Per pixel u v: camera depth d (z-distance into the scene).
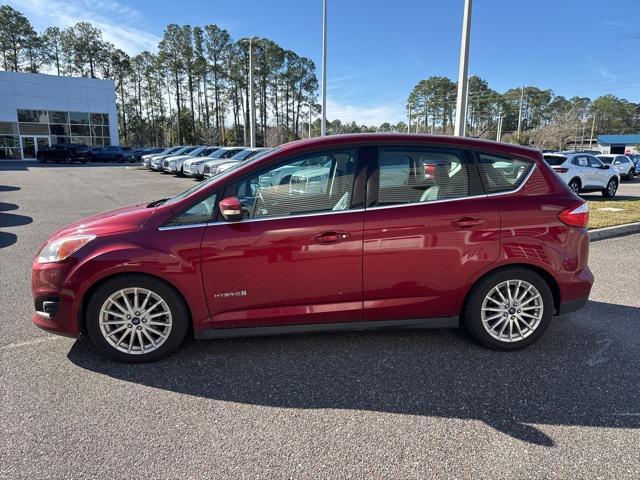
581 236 3.53
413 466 2.24
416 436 2.49
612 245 7.52
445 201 3.38
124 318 3.25
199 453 2.33
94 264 3.11
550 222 3.44
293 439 2.46
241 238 3.19
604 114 98.38
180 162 22.67
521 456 2.32
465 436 2.49
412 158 3.41
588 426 2.58
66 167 32.06
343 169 3.35
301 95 83.38
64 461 2.25
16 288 5.04
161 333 3.30
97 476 2.15
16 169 29.20
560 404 2.80
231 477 2.16
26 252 6.73
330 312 3.36
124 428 2.54
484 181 3.46
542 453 2.34
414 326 3.50
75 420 2.61
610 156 24.56
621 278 5.58
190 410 2.73
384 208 3.31
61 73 71.75
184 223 3.23
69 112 44.16
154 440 2.43
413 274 3.36
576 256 3.51
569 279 3.51
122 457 2.29
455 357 3.44
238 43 72.88
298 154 3.36
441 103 106.31
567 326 4.07
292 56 80.31
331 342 3.68
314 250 3.24
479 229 3.36
